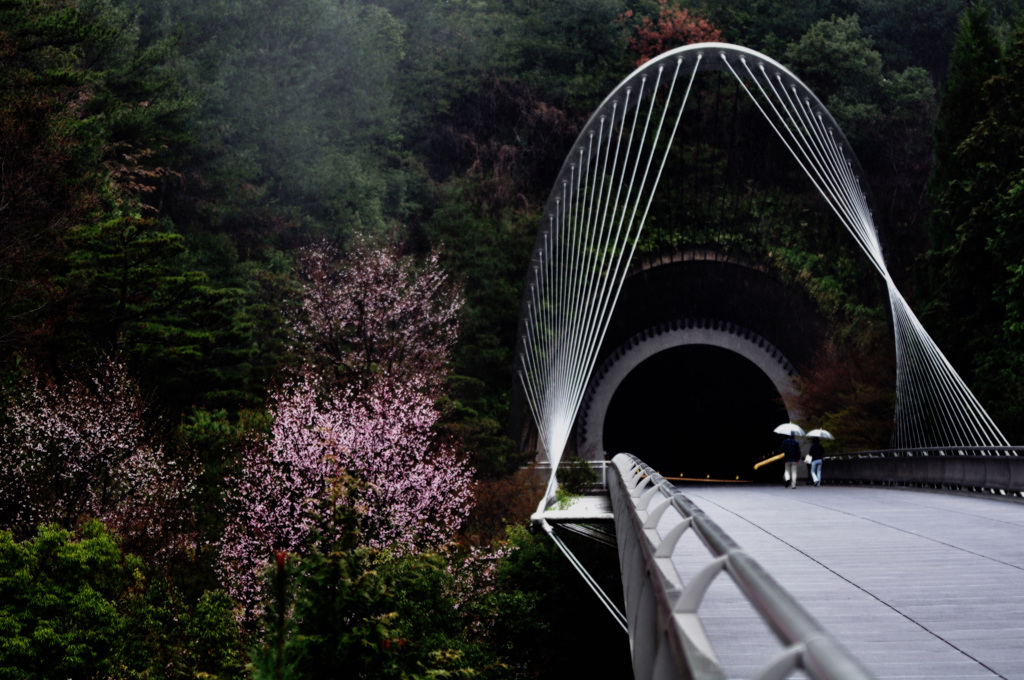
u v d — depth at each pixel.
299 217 44.00
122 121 33.53
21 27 27.11
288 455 21.11
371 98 52.78
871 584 9.41
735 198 55.00
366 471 21.61
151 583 16.95
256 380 30.28
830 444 40.94
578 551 21.88
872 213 43.78
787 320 51.53
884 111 55.16
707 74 58.06
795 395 53.06
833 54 55.41
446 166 56.78
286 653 8.83
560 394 36.06
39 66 30.25
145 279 25.25
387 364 30.14
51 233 24.59
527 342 44.16
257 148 45.03
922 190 53.47
